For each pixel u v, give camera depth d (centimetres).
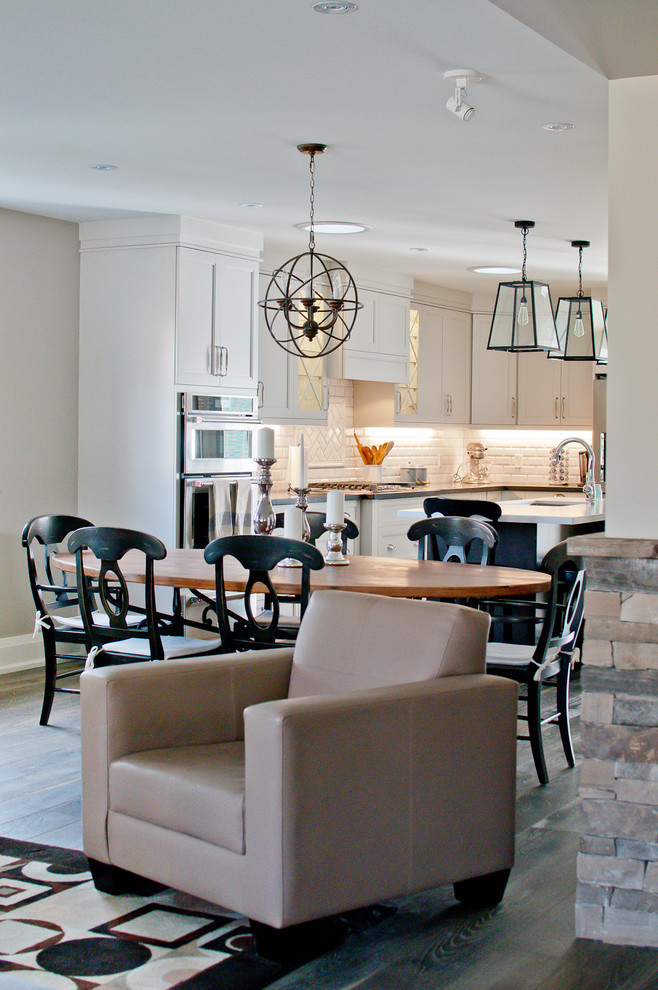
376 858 253
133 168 482
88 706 285
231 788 251
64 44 328
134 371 604
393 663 290
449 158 461
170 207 569
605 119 401
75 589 474
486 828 276
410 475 875
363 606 306
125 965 247
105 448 615
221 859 250
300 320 715
